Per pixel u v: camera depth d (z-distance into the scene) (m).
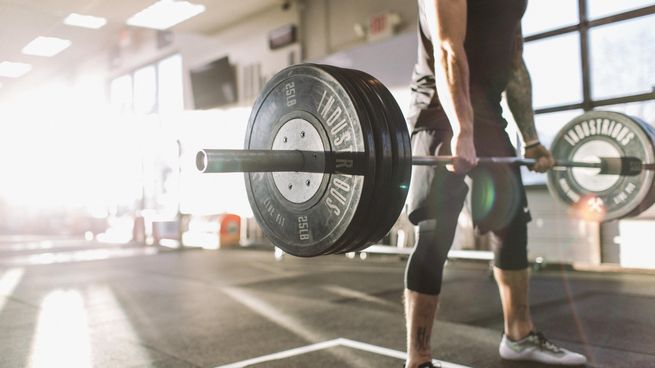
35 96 10.81
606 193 1.94
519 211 1.68
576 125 2.00
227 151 1.06
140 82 8.88
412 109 1.55
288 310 2.73
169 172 8.19
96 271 4.58
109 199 9.52
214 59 7.45
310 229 1.18
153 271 4.53
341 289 3.38
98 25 7.64
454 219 1.46
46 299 3.20
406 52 5.12
